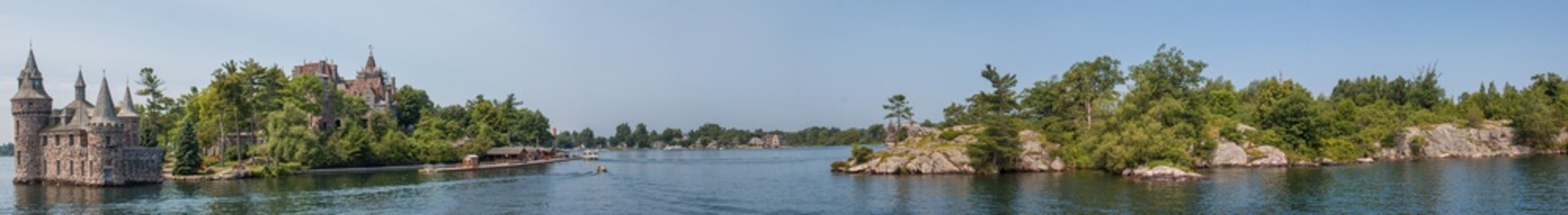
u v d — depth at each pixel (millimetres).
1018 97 162000
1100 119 126500
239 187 107375
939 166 122938
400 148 169250
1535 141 173000
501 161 188500
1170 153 113875
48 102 113812
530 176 134000
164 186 108375
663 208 82062
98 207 84812
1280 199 81500
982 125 140250
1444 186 90625
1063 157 127750
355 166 160000
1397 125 159250
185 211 81750
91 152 106312
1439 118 179625
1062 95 146375
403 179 124750
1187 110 133250
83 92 116062
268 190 102938
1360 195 83438
